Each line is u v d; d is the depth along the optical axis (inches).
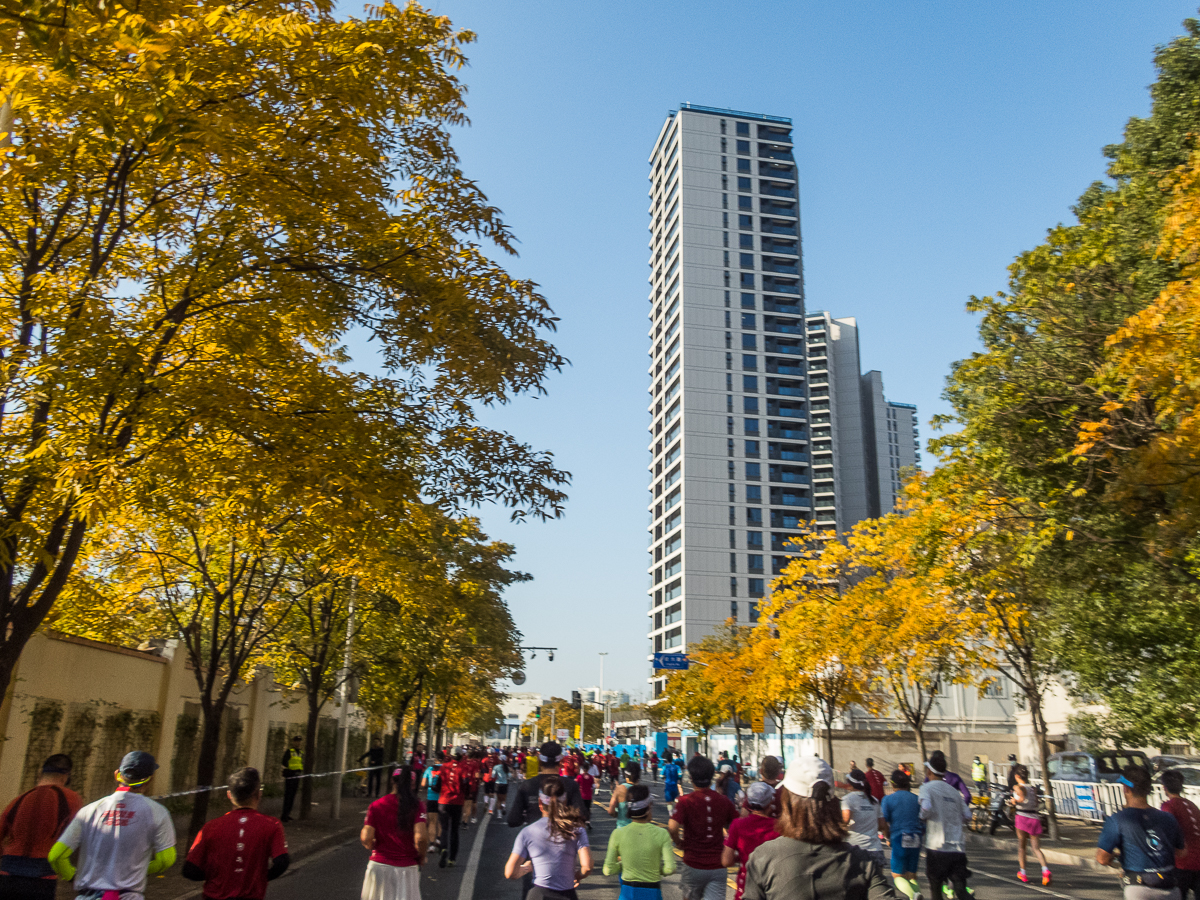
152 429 363.9
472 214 451.2
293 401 407.2
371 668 1082.7
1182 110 631.2
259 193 380.2
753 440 4448.8
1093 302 593.3
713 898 301.1
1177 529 474.0
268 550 617.9
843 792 394.6
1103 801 957.8
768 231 4827.8
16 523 318.7
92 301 348.2
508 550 1406.3
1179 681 819.4
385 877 284.0
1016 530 645.9
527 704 5900.6
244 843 214.5
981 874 609.0
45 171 354.9
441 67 441.4
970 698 1915.6
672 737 3528.5
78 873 208.5
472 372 422.3
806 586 1220.5
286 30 358.3
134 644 799.1
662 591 4603.8
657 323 5098.4
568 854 253.0
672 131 5044.3
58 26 224.5
